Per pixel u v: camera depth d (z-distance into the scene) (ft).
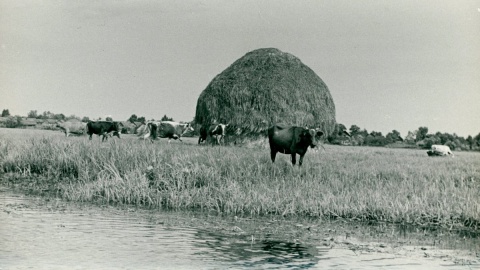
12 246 35.45
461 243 39.75
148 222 44.11
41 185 62.54
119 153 69.51
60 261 32.32
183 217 46.75
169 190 55.93
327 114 112.98
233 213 49.39
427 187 55.52
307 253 35.73
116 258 33.27
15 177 66.18
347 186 55.67
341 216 48.55
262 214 49.24
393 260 34.55
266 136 108.17
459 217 46.83
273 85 109.60
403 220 46.83
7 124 185.06
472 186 58.18
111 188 56.39
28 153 72.23
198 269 31.35
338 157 87.25
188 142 124.88
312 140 69.00
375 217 47.80
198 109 117.60
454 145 178.81
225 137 110.42
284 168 65.41
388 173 64.49
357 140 177.06
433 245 38.99
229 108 111.24
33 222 42.83
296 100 109.60
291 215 48.80
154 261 32.76
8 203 51.37
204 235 39.96
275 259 33.86
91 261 32.50
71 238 37.83
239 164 64.75
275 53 116.47
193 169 60.03
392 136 185.16
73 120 134.92
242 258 33.88
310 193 53.16
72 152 71.20
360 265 33.19
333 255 35.42
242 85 111.34
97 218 45.14
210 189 55.72
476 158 102.78
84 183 60.49
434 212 47.52
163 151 72.23
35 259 32.68
